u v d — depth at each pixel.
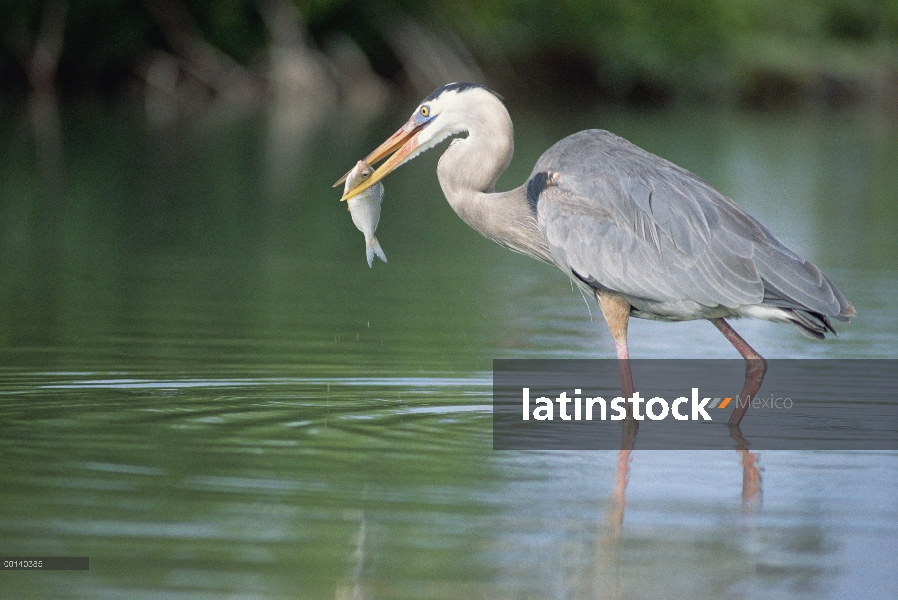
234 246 21.84
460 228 25.58
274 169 33.19
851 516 8.18
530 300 17.84
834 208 28.22
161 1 53.94
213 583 6.72
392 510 8.08
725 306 10.91
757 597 6.79
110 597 6.52
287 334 14.45
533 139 39.75
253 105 53.78
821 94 69.75
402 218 26.75
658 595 6.79
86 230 22.80
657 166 11.52
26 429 9.82
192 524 7.63
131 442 9.52
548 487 8.77
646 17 65.06
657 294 11.11
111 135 39.72
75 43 53.41
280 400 11.20
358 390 11.73
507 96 63.03
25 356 12.72
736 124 54.34
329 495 8.34
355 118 48.78
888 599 6.77
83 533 7.42
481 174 12.27
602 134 11.99
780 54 72.38
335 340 14.18
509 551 7.40
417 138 12.33
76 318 14.99
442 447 9.79
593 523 7.96
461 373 12.70
